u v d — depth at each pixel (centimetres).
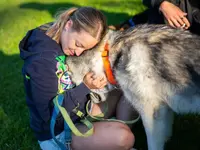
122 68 290
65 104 281
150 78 281
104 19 284
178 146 337
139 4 705
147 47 284
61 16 285
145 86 283
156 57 279
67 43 279
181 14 322
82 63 300
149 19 374
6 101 427
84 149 294
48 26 300
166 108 294
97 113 324
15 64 526
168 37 285
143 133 354
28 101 301
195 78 274
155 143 304
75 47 279
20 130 373
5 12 750
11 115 400
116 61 294
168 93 283
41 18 698
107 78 304
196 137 346
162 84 281
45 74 279
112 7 701
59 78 292
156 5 335
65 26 280
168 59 278
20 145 354
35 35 288
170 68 277
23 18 708
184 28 325
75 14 276
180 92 280
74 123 301
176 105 288
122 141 287
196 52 276
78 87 285
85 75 295
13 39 617
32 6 768
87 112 305
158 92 284
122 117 331
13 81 476
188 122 365
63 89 296
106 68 299
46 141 301
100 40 290
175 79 277
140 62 281
